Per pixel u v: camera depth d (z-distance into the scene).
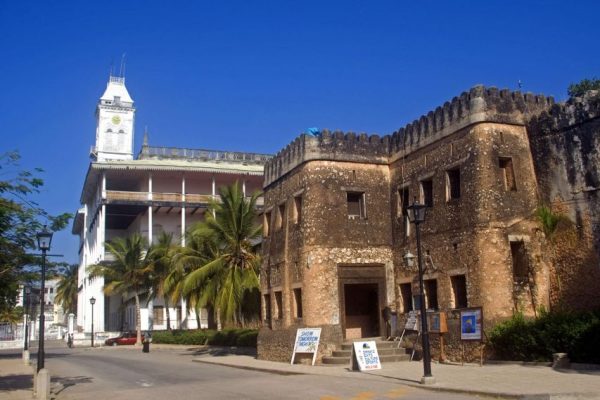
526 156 20.20
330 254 22.92
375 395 13.38
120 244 50.00
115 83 72.50
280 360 24.44
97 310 59.53
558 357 16.17
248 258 32.62
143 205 56.78
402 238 23.41
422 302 15.25
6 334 62.06
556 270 19.16
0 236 16.88
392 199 24.27
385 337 23.19
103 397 15.43
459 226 20.20
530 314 19.00
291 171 25.16
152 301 54.69
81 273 75.75
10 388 18.83
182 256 36.84
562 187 19.19
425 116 22.52
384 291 23.53
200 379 19.41
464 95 20.48
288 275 24.59
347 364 21.11
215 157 65.06
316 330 22.12
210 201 38.00
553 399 11.66
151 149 62.88
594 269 17.97
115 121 70.81
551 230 19.30
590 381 13.38
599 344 15.58
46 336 80.56
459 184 20.86
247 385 16.62
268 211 27.66
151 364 28.12
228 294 31.56
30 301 31.62
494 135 19.84
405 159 23.59
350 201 24.20
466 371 16.83
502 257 19.08
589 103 18.45
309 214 23.22
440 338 20.11
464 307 19.94
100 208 56.50
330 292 22.61
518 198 19.70
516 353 17.69
